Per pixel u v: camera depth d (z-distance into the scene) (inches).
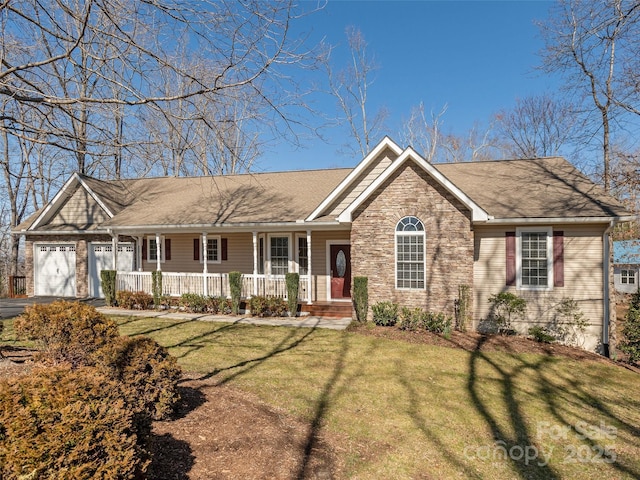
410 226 520.1
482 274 529.3
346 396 280.7
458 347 430.0
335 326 510.0
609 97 579.5
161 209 711.7
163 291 647.8
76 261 759.1
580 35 526.3
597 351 487.8
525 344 461.7
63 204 771.4
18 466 110.2
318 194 671.8
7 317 546.3
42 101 209.3
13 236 1053.2
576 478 196.9
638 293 475.5
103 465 120.3
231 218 622.5
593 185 551.2
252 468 177.3
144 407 198.7
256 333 471.5
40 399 125.3
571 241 499.5
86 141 233.6
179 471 169.5
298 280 577.3
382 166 587.8
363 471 185.8
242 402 252.5
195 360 355.3
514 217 494.6
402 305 521.3
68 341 230.4
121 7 212.2
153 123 303.6
